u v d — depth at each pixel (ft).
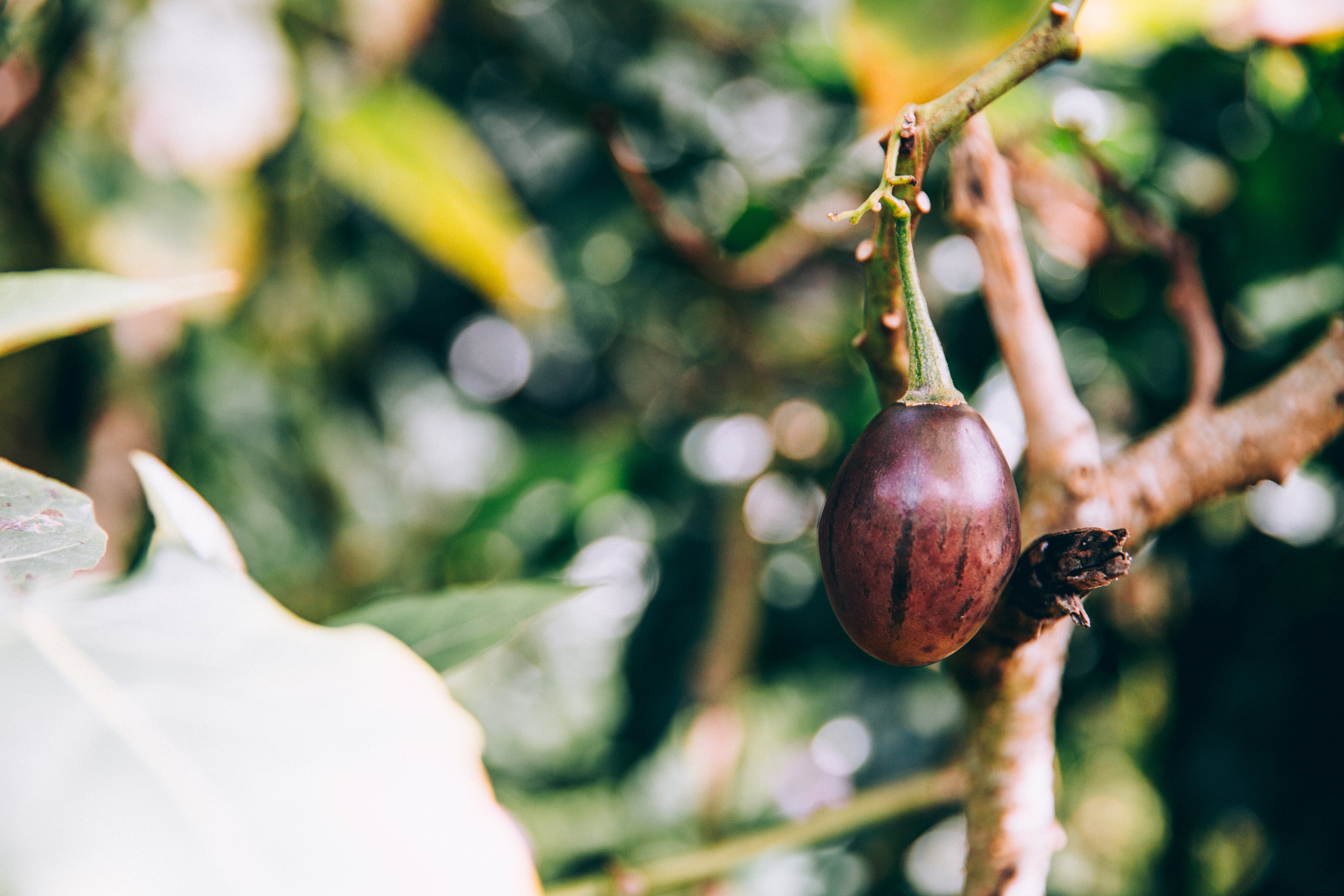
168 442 5.09
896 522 1.73
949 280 4.12
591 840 6.28
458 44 5.31
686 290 5.40
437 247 4.25
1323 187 2.89
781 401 4.84
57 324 1.75
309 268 5.29
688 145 4.55
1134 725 4.07
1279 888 3.30
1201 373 2.11
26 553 1.75
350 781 1.52
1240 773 3.43
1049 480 2.00
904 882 5.01
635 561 5.57
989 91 1.74
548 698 7.43
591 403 6.77
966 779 2.01
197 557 1.63
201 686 1.54
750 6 4.31
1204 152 3.53
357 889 1.49
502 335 7.38
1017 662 1.93
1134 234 3.10
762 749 6.20
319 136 4.22
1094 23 2.58
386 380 7.27
